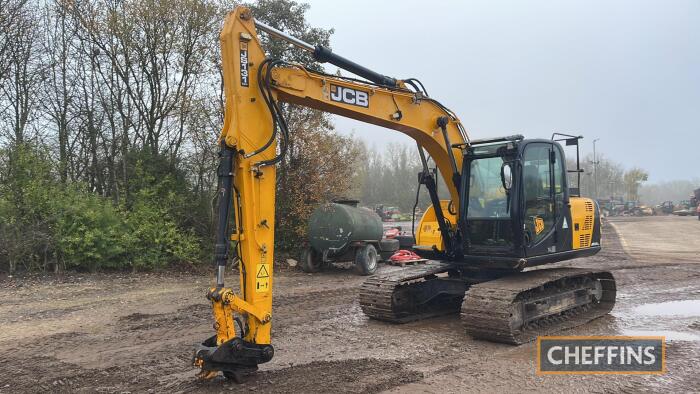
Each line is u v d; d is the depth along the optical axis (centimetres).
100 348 717
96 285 1235
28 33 1602
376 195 6581
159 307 1002
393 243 1702
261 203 555
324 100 649
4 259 1323
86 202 1409
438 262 961
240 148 545
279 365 625
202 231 1592
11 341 754
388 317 866
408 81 777
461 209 837
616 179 8569
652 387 557
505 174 766
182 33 1636
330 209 1506
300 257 1630
